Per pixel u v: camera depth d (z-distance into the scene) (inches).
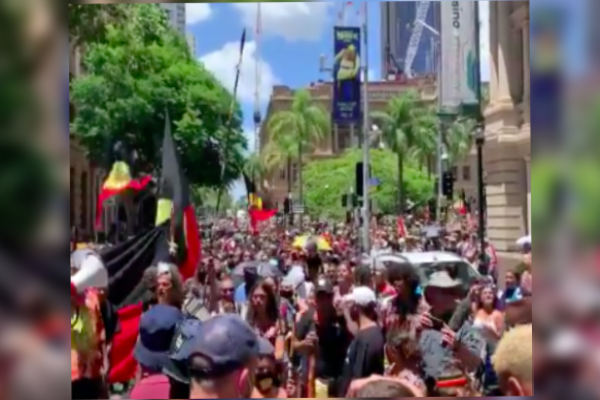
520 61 944.9
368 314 189.2
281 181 2657.5
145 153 1077.8
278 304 238.1
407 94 2074.3
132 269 238.1
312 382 219.1
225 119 1286.9
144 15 975.0
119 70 1011.3
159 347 146.2
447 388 159.5
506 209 928.3
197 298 315.6
